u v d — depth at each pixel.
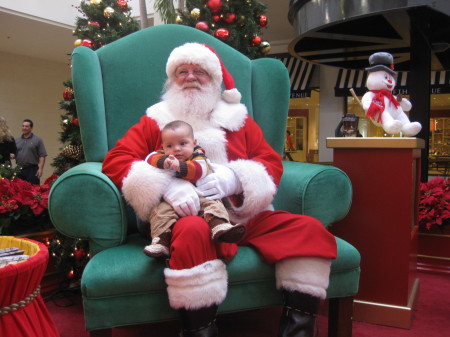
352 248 1.57
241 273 1.41
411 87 3.59
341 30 4.32
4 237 1.44
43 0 6.95
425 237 2.79
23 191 2.31
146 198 1.47
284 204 1.79
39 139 5.96
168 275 1.27
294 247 1.41
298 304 1.40
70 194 1.45
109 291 1.29
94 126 1.94
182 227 1.32
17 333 1.12
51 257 2.39
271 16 7.09
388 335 1.84
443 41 4.11
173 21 2.94
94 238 1.49
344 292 1.55
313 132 10.71
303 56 5.54
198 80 1.89
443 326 1.94
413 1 3.22
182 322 1.31
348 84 8.35
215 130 1.85
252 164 1.65
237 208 1.61
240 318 2.02
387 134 2.26
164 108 1.89
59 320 2.01
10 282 1.08
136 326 1.95
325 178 1.70
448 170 9.27
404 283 1.91
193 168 1.51
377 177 1.93
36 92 9.52
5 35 7.73
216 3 2.80
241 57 2.32
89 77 1.96
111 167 1.60
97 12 2.73
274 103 2.24
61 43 8.34
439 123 9.53
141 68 2.13
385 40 4.53
